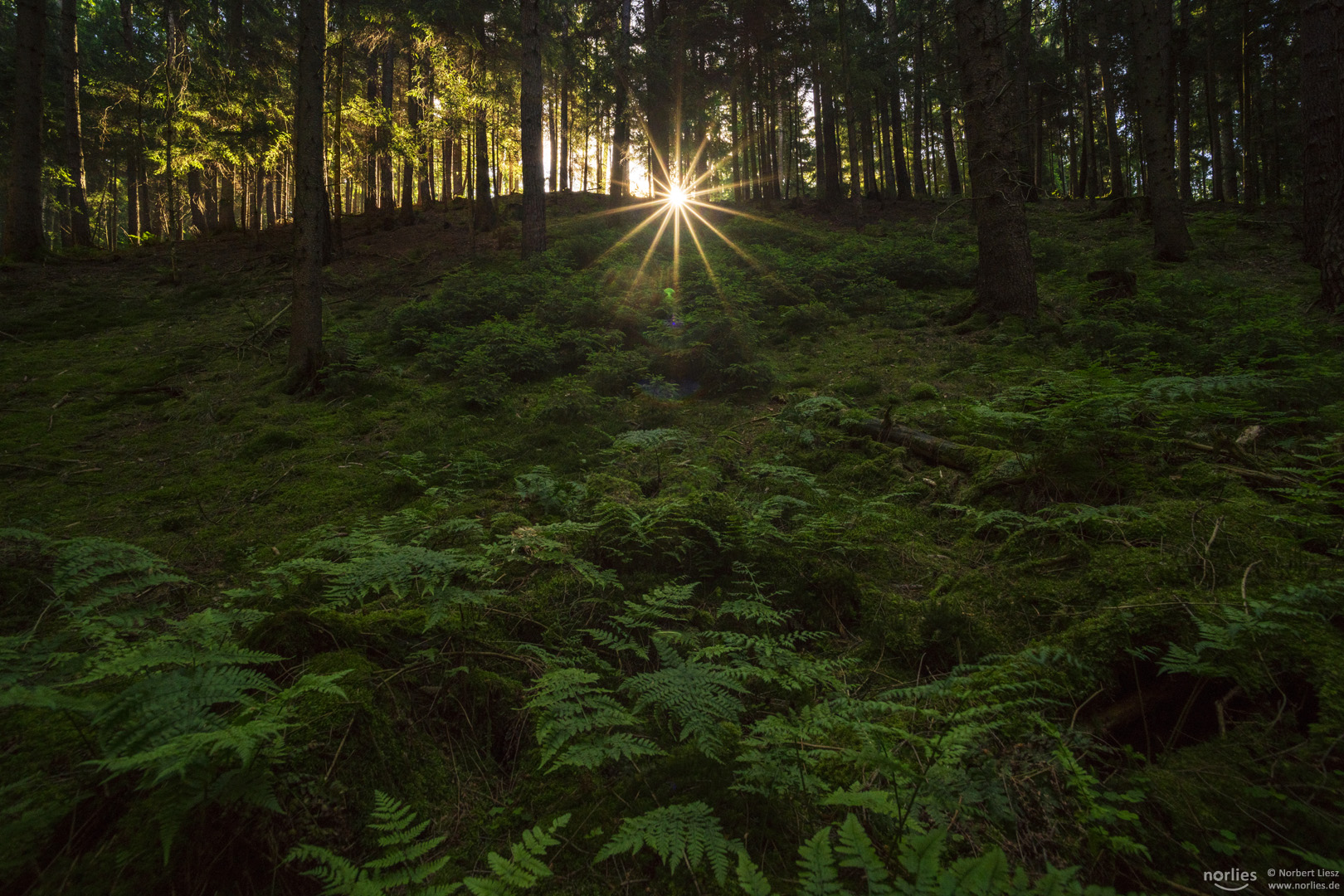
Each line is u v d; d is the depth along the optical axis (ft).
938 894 4.93
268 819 6.38
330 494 18.19
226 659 7.06
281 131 55.06
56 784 6.82
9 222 52.11
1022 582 11.25
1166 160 42.75
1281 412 15.37
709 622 11.32
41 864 6.09
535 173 48.03
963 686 8.34
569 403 23.99
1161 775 6.81
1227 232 48.93
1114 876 5.92
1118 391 14.88
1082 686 8.19
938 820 6.20
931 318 34.65
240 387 27.94
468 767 8.21
